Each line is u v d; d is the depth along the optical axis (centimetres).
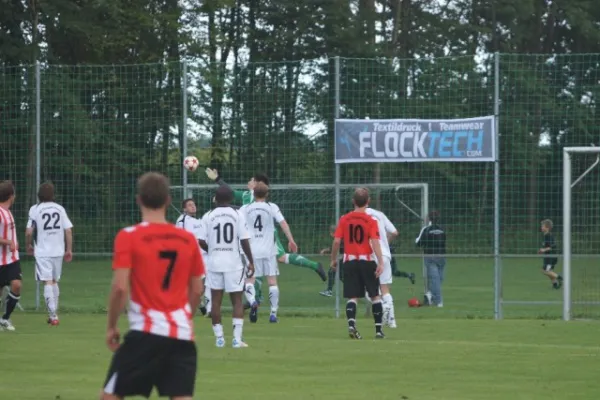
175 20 11475
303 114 6153
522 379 3036
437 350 3738
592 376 3097
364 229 4150
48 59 10425
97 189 5869
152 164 5909
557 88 6366
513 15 14075
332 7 12519
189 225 4934
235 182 6097
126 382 1830
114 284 1838
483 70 6209
